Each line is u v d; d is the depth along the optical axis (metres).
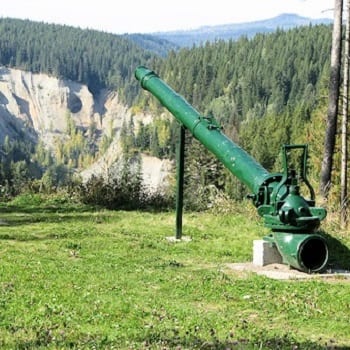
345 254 12.24
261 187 11.22
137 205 20.00
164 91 14.31
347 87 21.80
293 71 136.12
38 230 15.04
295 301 8.93
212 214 18.36
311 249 10.94
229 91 141.00
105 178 21.38
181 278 10.26
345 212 15.92
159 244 13.57
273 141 70.69
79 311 8.03
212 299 9.05
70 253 12.33
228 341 7.01
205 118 13.25
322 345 7.07
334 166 27.34
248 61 144.00
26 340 6.89
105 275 10.31
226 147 12.38
